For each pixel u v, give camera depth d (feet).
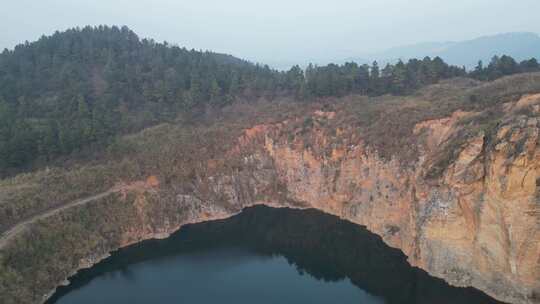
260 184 289.33
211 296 177.99
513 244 154.40
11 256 174.60
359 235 231.71
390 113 255.70
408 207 211.20
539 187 148.46
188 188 263.90
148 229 237.25
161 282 190.49
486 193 164.04
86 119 295.69
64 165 256.52
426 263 187.21
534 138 150.41
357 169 251.80
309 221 256.11
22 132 257.34
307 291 181.78
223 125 318.24
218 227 251.60
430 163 195.83
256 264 208.85
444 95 266.57
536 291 152.25
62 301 174.40
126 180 252.62
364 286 185.16
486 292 166.30
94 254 209.87
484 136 172.86
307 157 280.92
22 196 212.02
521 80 220.23
